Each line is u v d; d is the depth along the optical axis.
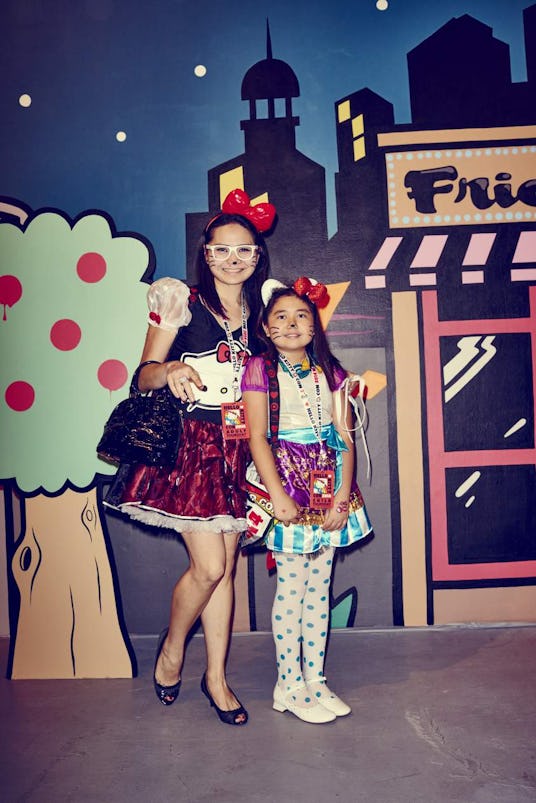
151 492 2.19
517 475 2.92
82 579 2.62
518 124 2.88
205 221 2.87
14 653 2.59
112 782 1.88
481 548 2.92
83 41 2.84
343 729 2.14
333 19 2.87
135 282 2.74
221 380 2.27
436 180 2.88
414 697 2.32
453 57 2.88
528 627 2.90
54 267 2.73
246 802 1.77
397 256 2.89
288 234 2.88
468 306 2.90
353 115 2.88
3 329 2.71
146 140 2.86
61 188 2.84
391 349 2.90
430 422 2.91
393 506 2.92
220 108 2.87
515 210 2.89
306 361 2.33
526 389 2.92
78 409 2.70
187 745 2.07
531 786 1.81
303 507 2.22
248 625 2.94
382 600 2.93
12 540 2.91
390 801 1.76
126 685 2.52
